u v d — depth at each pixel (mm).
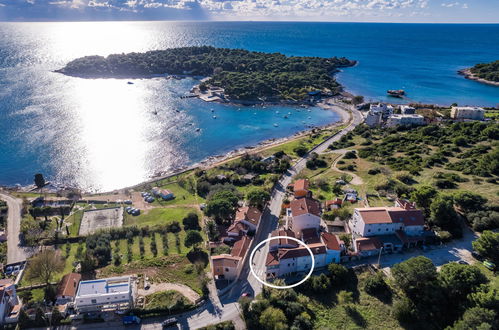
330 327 78500
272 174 165875
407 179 145250
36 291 91250
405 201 117750
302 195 135000
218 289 90625
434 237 105000
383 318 81000
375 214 106500
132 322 80625
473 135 193250
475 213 111812
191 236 107500
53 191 154125
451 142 189375
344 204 127562
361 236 106188
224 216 120875
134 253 107375
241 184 156625
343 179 150875
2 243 113750
